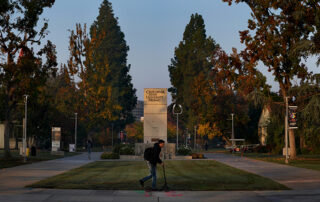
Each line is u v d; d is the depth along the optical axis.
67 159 40.12
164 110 46.16
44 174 22.03
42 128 58.97
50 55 39.66
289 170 25.75
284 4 38.44
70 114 83.06
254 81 40.62
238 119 71.69
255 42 39.88
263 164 32.16
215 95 74.88
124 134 104.75
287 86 40.53
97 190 15.09
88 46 86.44
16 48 38.34
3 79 37.81
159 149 15.26
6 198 12.85
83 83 86.00
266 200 12.82
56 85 94.00
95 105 86.19
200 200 12.85
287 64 40.09
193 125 91.75
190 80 101.44
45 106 57.25
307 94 38.12
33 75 39.72
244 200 12.83
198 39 102.94
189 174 22.64
